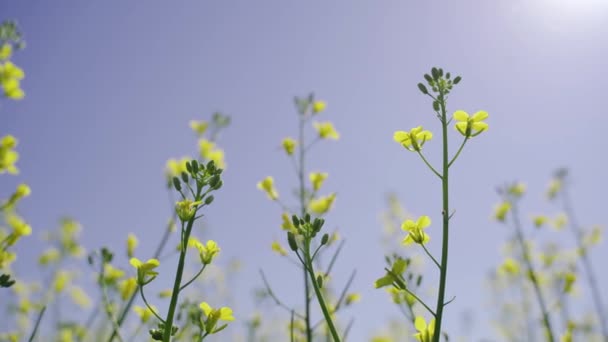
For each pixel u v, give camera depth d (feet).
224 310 1.47
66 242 2.65
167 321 1.41
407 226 1.42
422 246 1.40
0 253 1.73
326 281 1.82
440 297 1.34
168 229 2.07
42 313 1.69
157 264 1.44
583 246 3.47
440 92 1.49
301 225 1.47
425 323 1.37
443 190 1.41
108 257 1.80
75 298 2.53
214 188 1.50
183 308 1.68
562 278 3.00
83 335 2.16
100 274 1.78
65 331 2.18
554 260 3.34
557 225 3.84
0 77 1.89
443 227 1.38
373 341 2.28
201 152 2.32
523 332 3.36
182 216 1.47
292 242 1.43
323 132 2.31
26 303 2.41
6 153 1.84
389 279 1.37
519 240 3.23
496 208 3.40
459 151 1.44
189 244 1.49
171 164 2.17
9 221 1.80
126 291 1.88
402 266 1.38
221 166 2.22
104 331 2.14
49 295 2.33
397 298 1.77
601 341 3.03
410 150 1.47
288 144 2.18
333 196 1.97
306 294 1.86
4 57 1.94
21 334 2.24
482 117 1.45
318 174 2.14
